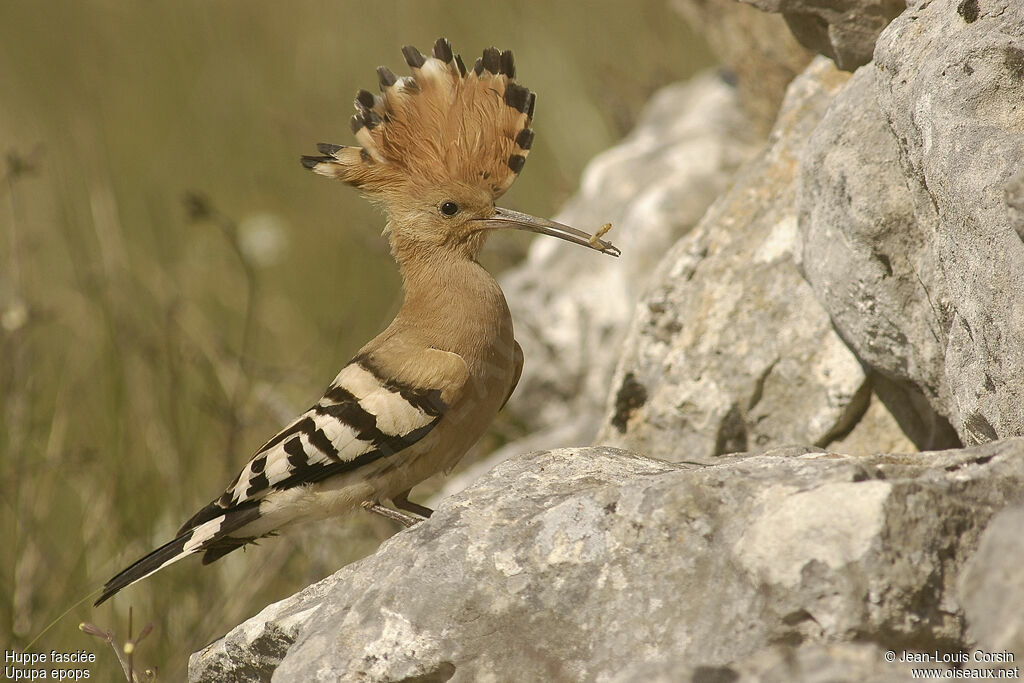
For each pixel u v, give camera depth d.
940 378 7.81
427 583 6.13
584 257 14.28
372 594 6.34
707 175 13.97
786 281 9.48
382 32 20.25
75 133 18.53
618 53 19.44
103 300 13.99
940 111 6.69
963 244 6.61
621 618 5.68
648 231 13.45
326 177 9.62
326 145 9.66
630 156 15.21
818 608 5.16
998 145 6.35
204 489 12.52
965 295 6.70
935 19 7.25
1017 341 6.15
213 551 8.95
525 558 6.01
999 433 6.61
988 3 6.91
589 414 13.41
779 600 5.25
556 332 13.91
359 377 8.77
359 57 20.08
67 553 11.65
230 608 10.80
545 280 14.41
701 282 10.08
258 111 19.59
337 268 17.06
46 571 11.18
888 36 7.48
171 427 12.96
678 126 16.17
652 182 14.41
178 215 17.80
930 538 5.21
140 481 12.16
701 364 9.73
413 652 6.00
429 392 8.59
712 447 9.63
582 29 19.69
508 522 6.21
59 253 16.33
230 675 7.41
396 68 19.89
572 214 15.00
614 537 5.86
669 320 10.20
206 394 13.04
